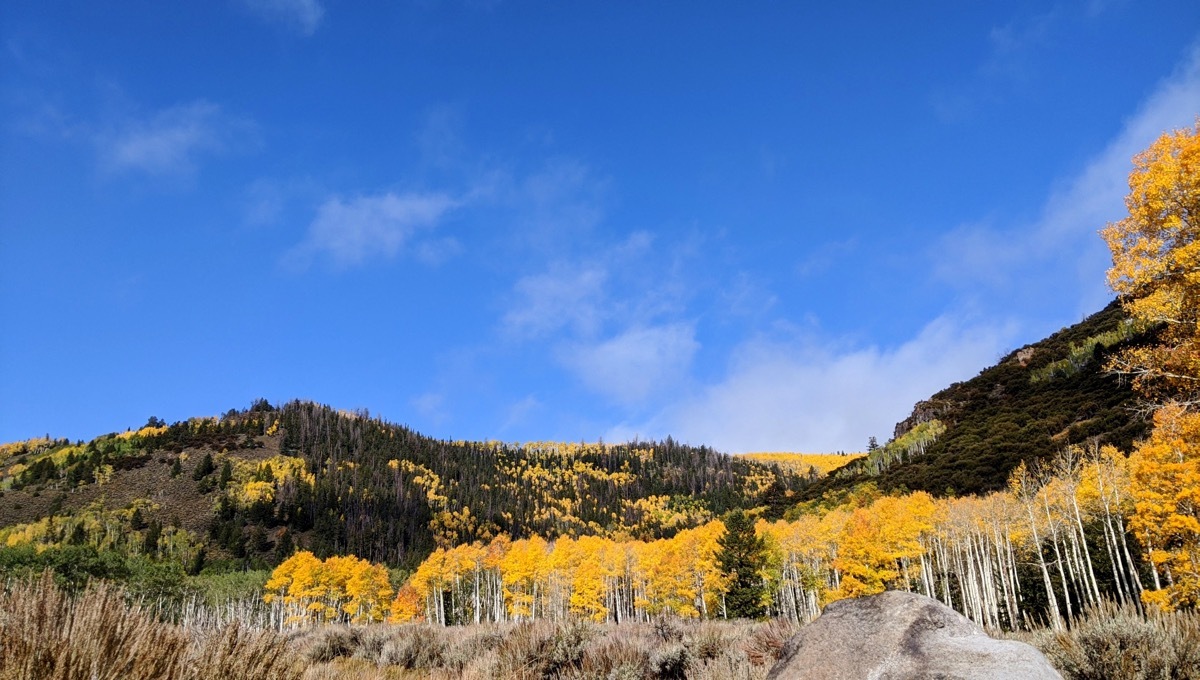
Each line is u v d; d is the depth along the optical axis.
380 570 69.06
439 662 11.45
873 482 86.50
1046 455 61.22
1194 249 14.07
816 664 4.50
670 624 11.81
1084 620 6.06
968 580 41.59
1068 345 100.50
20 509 138.25
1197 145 13.98
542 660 9.65
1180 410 16.61
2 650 3.49
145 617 4.19
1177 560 19.64
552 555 57.09
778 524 55.81
